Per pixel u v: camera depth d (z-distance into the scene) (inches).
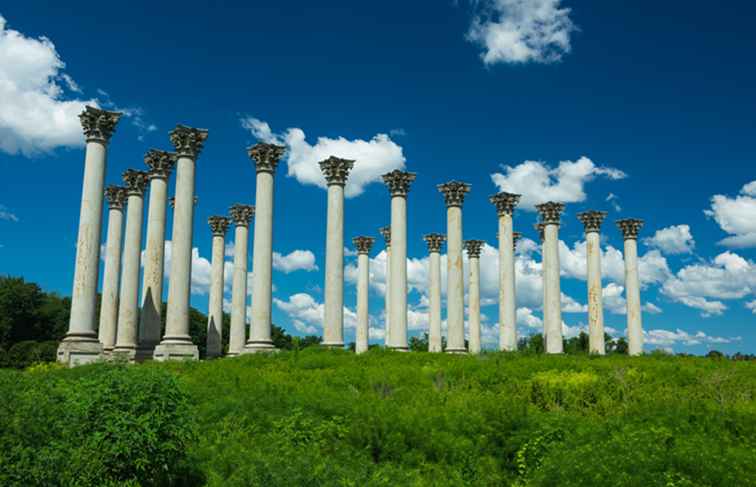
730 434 607.8
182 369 1227.9
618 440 508.4
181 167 1576.0
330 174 1697.8
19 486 401.4
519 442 610.9
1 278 3009.4
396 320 1731.1
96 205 1477.6
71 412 494.3
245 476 493.0
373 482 498.9
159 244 1702.8
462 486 543.5
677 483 443.5
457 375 1076.5
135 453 488.1
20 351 2443.4
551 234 2062.0
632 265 2171.5
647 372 1096.8
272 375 1079.0
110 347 1791.3
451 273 1841.8
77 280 1441.9
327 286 1649.9
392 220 1782.7
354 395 811.4
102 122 1505.9
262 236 1600.6
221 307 2111.2
